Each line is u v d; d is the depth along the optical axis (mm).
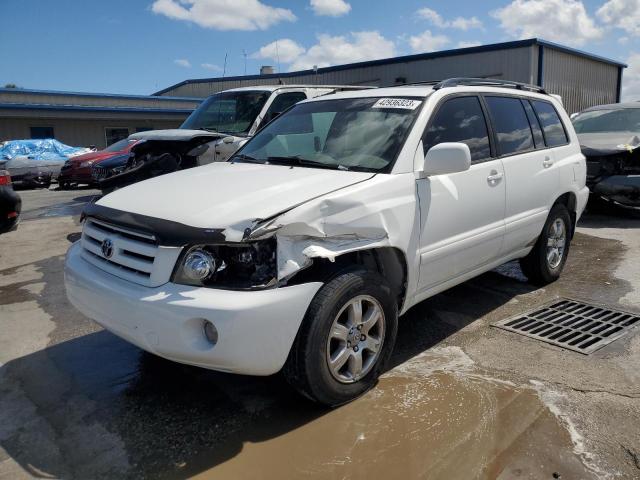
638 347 3949
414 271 3611
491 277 5723
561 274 5812
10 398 3471
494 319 4570
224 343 2713
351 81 23703
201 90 34281
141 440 2982
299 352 2955
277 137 4422
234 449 2873
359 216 3170
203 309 2709
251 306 2723
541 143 5074
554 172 5055
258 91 8414
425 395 3342
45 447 2943
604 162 8359
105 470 2738
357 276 3139
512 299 5051
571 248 6953
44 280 6129
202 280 2809
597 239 7398
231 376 3676
